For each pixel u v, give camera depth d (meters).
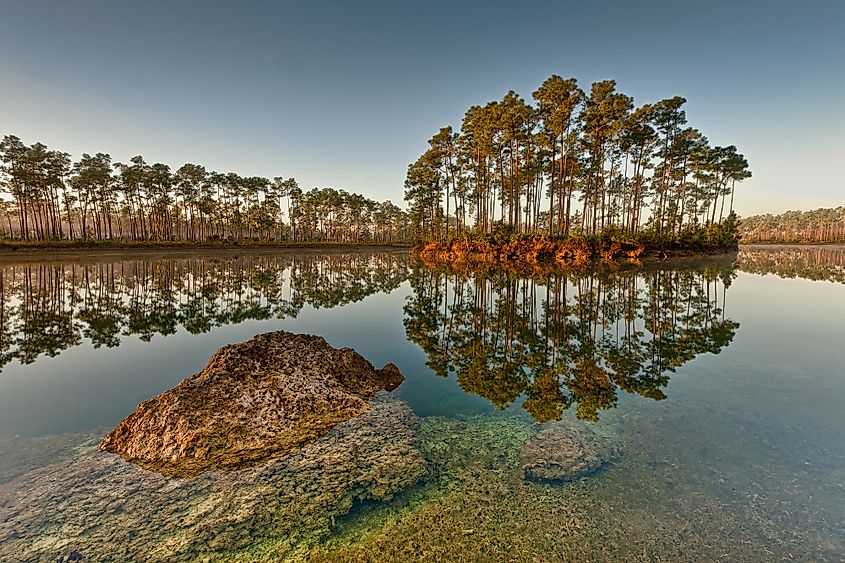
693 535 3.94
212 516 4.23
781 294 19.44
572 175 45.53
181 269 34.59
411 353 10.83
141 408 6.12
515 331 13.15
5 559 3.66
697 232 47.56
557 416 6.70
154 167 67.50
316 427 6.18
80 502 4.44
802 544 3.80
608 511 4.29
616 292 20.33
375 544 3.86
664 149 43.94
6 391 7.96
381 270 36.81
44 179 54.72
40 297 19.48
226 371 7.05
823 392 7.50
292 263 44.78
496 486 4.76
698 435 5.93
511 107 39.81
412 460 5.32
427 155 52.72
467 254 45.66
